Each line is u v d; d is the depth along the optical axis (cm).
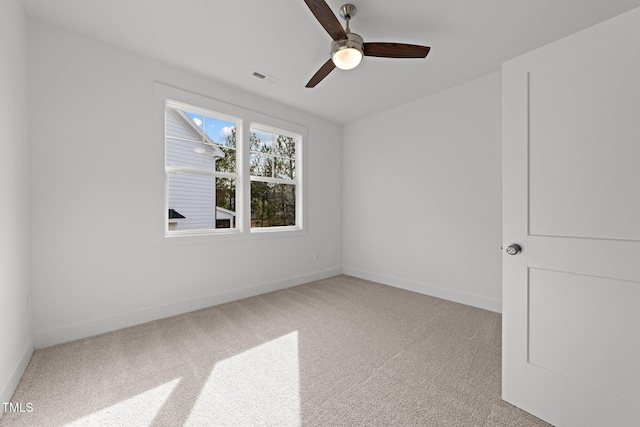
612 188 114
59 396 151
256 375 173
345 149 454
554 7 192
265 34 224
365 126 423
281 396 153
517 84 143
